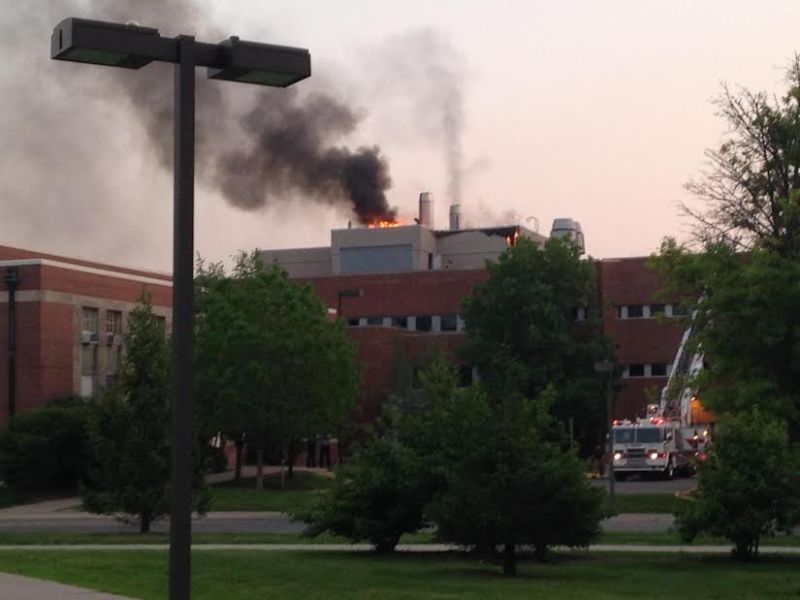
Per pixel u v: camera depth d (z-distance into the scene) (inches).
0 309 2145.7
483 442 740.0
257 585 649.0
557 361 2679.6
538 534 738.8
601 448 2632.9
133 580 669.3
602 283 2987.2
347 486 893.8
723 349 1250.0
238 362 1948.8
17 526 1378.0
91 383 2261.3
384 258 3671.3
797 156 1354.6
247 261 2357.3
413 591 631.8
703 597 639.8
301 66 433.4
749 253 1310.3
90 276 2266.2
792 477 857.5
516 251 2765.7
